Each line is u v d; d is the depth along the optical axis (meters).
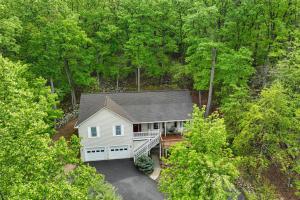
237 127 25.58
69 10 36.09
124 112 31.64
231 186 15.62
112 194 21.62
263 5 31.36
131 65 43.16
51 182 13.86
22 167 13.22
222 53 31.30
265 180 25.50
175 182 17.06
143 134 31.83
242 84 30.20
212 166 15.28
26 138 13.70
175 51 40.09
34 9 33.31
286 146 26.19
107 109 29.50
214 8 28.31
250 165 24.23
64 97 42.44
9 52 31.69
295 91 24.77
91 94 33.09
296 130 22.64
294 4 31.38
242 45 35.03
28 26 32.59
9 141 13.12
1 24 27.97
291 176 25.19
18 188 11.77
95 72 45.94
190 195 15.83
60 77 37.69
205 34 32.88
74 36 33.75
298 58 23.47
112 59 40.84
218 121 16.95
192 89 41.31
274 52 30.23
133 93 33.91
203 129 16.91
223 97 32.69
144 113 32.16
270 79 33.53
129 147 31.66
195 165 15.88
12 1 33.22
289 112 22.45
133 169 30.02
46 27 32.56
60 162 15.84
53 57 34.47
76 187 14.66
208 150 16.53
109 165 30.73
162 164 30.28
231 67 29.36
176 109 32.91
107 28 37.34
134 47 37.16
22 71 24.36
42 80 27.44
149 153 32.09
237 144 23.25
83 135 30.30
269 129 22.70
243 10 30.66
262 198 23.98
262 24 33.16
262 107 22.36
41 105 20.83
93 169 16.81
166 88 42.72
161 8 37.81
